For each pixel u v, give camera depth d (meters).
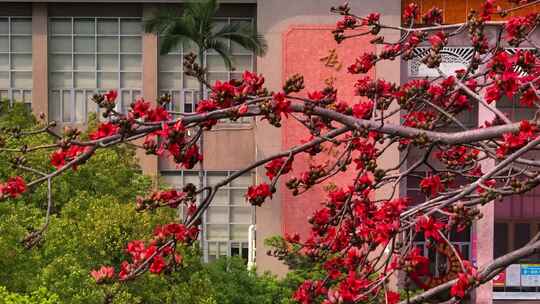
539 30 31.48
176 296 24.94
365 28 38.47
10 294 21.25
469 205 8.15
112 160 30.78
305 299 8.25
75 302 22.00
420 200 37.97
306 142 8.84
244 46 37.25
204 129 7.53
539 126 7.47
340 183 38.41
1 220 24.55
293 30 38.75
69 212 26.92
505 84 8.05
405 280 7.58
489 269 7.23
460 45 37.28
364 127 7.81
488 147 9.54
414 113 9.94
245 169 7.86
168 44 36.53
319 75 38.75
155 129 7.18
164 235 7.52
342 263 8.45
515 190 7.63
